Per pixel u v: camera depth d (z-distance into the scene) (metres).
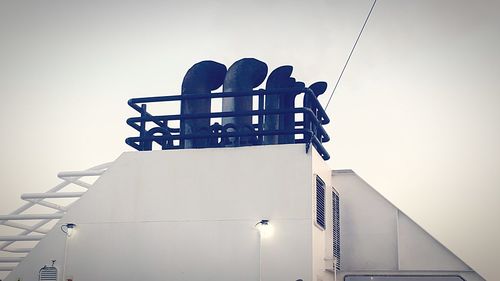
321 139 20.00
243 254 16.52
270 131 17.61
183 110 19.00
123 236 17.59
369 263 20.03
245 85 18.72
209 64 19.38
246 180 17.02
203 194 17.25
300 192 16.55
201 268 16.77
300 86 19.59
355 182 20.66
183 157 17.69
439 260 19.61
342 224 20.44
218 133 18.06
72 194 19.03
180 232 17.16
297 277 15.97
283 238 16.30
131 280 17.23
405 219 20.11
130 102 19.11
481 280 19.22
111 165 18.19
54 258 17.98
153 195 17.66
